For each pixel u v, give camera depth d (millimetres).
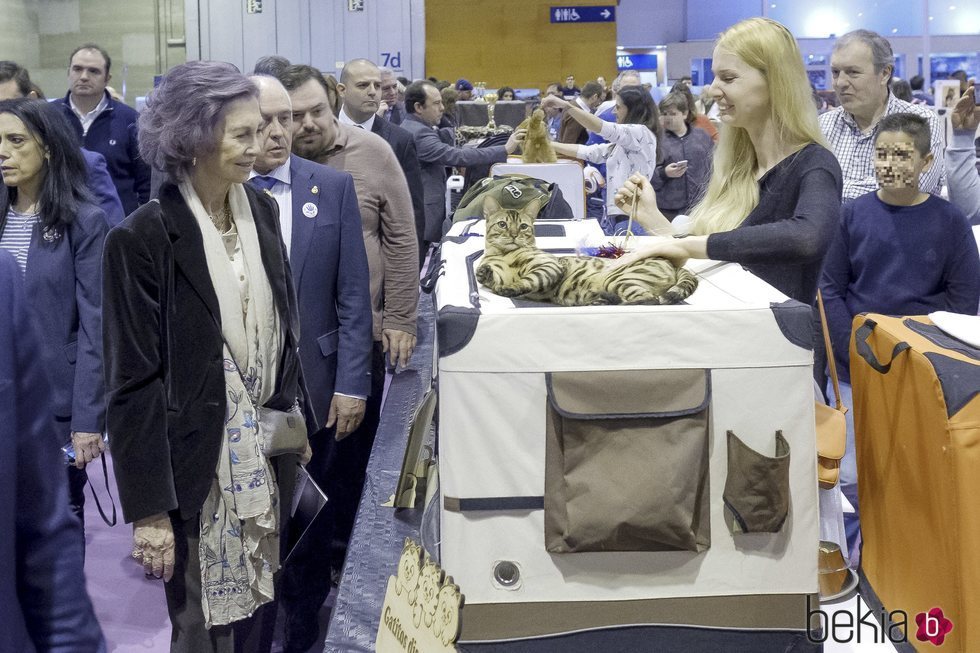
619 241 2018
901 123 2699
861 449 2127
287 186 2713
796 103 2037
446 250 2223
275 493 2098
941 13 18344
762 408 1520
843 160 3545
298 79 3184
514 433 1498
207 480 1931
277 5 14492
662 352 1498
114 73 15055
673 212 6340
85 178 3031
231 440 1979
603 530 1488
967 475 1651
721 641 1559
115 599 3357
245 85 1917
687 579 1544
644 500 1481
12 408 1305
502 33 17297
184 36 14914
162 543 1905
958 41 17922
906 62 17953
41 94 5324
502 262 1657
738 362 1507
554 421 1493
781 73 2037
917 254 2746
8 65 5059
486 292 1662
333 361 2779
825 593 1944
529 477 1506
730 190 2164
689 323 1493
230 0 14508
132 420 1854
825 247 1859
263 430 2051
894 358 1896
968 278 2748
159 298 1884
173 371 1906
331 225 2732
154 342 1870
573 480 1495
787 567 1554
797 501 1544
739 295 1619
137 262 1848
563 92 14586
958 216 2752
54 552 1371
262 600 2105
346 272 2777
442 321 1482
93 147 5430
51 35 15062
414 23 14484
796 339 1509
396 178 3340
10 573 1304
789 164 2031
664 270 1610
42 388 1374
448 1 17297
